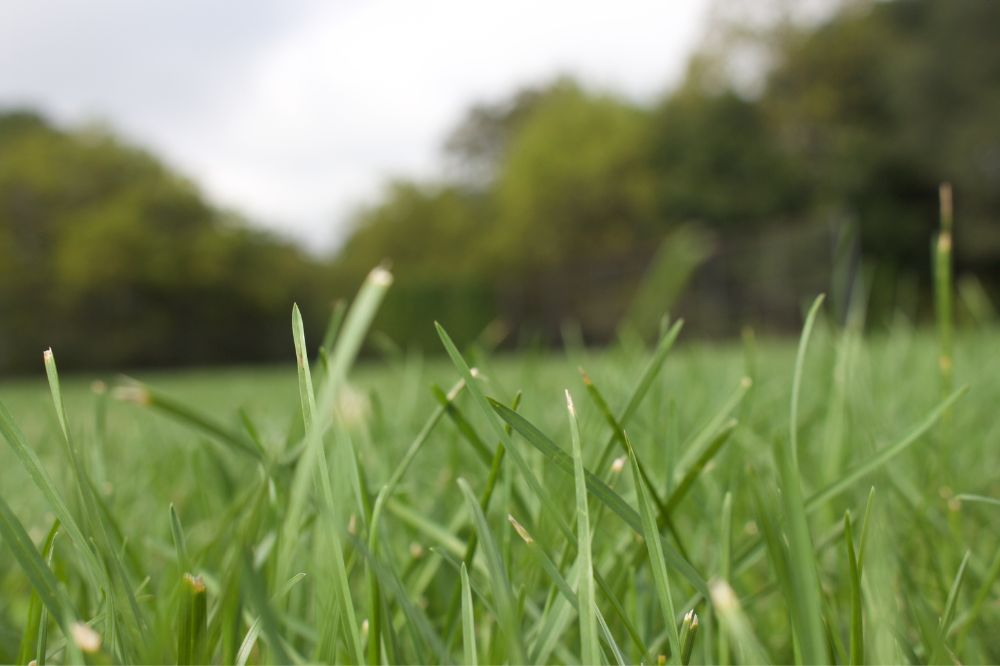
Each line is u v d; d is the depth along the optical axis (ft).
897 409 1.75
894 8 32.22
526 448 1.07
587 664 0.53
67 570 0.85
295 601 0.75
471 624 0.57
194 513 1.31
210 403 4.96
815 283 17.92
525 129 40.09
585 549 0.54
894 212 29.48
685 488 0.75
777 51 32.14
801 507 0.48
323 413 0.53
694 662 0.72
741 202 32.32
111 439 2.07
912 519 0.94
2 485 1.60
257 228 36.60
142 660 0.56
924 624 0.64
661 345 0.78
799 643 0.55
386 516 0.96
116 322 32.58
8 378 30.14
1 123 39.37
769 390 2.22
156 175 35.35
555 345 24.79
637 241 34.88
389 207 45.70
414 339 25.17
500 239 38.01
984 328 2.99
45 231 32.63
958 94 28.22
